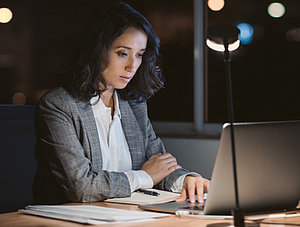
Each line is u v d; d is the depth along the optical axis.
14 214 1.36
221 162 1.22
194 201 1.53
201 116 3.04
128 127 2.01
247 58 2.92
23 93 3.18
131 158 2.00
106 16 1.82
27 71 3.19
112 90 1.98
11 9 3.20
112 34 1.81
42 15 3.21
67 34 3.19
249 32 2.91
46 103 1.79
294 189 1.35
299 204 1.47
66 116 1.77
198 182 1.63
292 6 2.81
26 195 2.58
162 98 3.12
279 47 2.85
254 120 2.92
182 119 3.09
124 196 1.64
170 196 1.64
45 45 3.20
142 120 2.08
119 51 1.83
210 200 1.25
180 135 2.93
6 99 3.16
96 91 1.87
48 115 1.77
